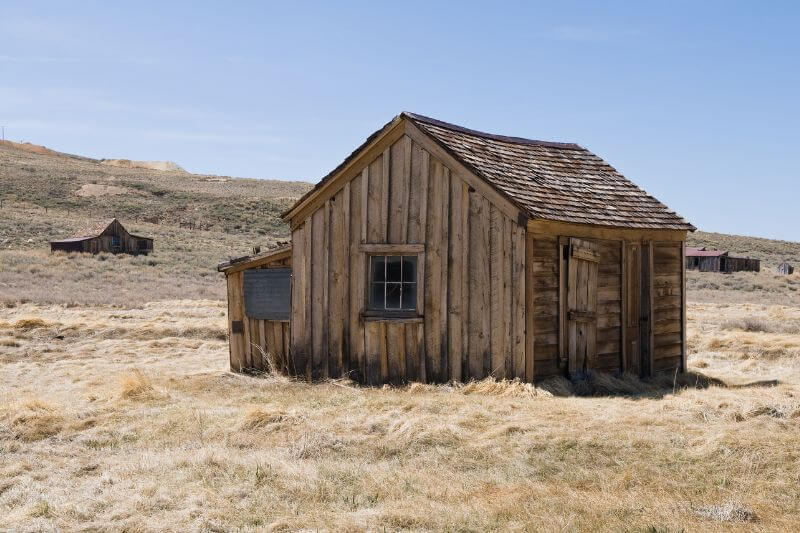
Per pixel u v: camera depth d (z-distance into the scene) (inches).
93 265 2204.7
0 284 1651.1
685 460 339.9
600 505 283.6
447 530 262.2
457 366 550.3
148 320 1080.8
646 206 650.8
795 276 3164.4
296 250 605.0
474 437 382.6
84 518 285.1
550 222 544.7
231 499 299.6
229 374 627.5
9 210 3555.6
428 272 561.6
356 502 295.6
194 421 426.6
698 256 3260.3
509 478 323.3
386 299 579.5
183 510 286.4
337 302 587.2
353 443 374.9
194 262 2495.1
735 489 303.9
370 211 578.2
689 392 517.0
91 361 721.0
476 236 549.0
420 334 561.0
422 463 346.0
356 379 577.3
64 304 1357.0
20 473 343.3
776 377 607.5
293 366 611.8
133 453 375.2
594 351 584.7
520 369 531.5
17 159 5772.6
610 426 397.1
